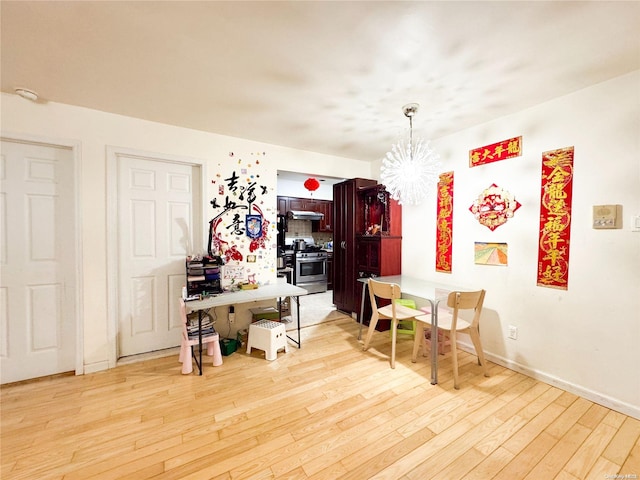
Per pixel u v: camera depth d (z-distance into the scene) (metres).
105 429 1.75
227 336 3.16
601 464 1.50
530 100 2.25
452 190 2.99
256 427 1.78
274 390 2.19
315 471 1.46
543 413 1.91
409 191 2.37
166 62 1.78
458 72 1.87
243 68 1.84
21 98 2.20
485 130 2.68
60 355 2.43
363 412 1.92
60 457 1.54
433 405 2.00
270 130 2.93
